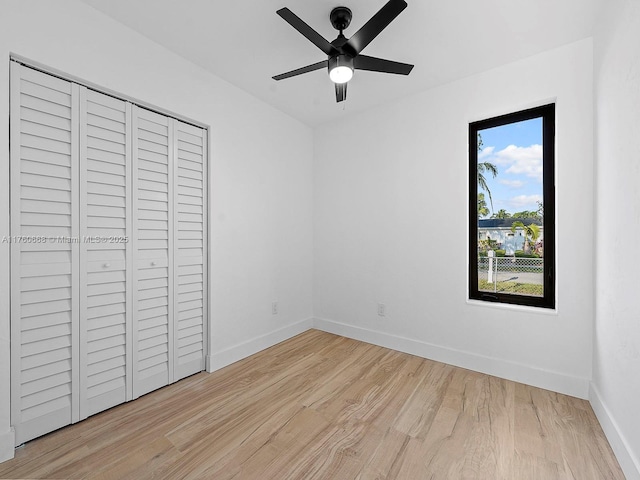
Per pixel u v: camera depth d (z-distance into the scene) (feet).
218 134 7.72
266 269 9.20
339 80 5.76
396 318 9.04
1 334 4.49
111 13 5.53
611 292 5.02
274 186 9.43
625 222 4.48
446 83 7.98
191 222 7.26
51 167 5.03
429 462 4.60
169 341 6.84
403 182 8.84
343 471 4.43
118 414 5.73
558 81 6.45
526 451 4.80
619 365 4.67
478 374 7.45
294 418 5.68
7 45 4.47
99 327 5.66
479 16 5.55
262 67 7.32
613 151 4.95
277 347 9.23
